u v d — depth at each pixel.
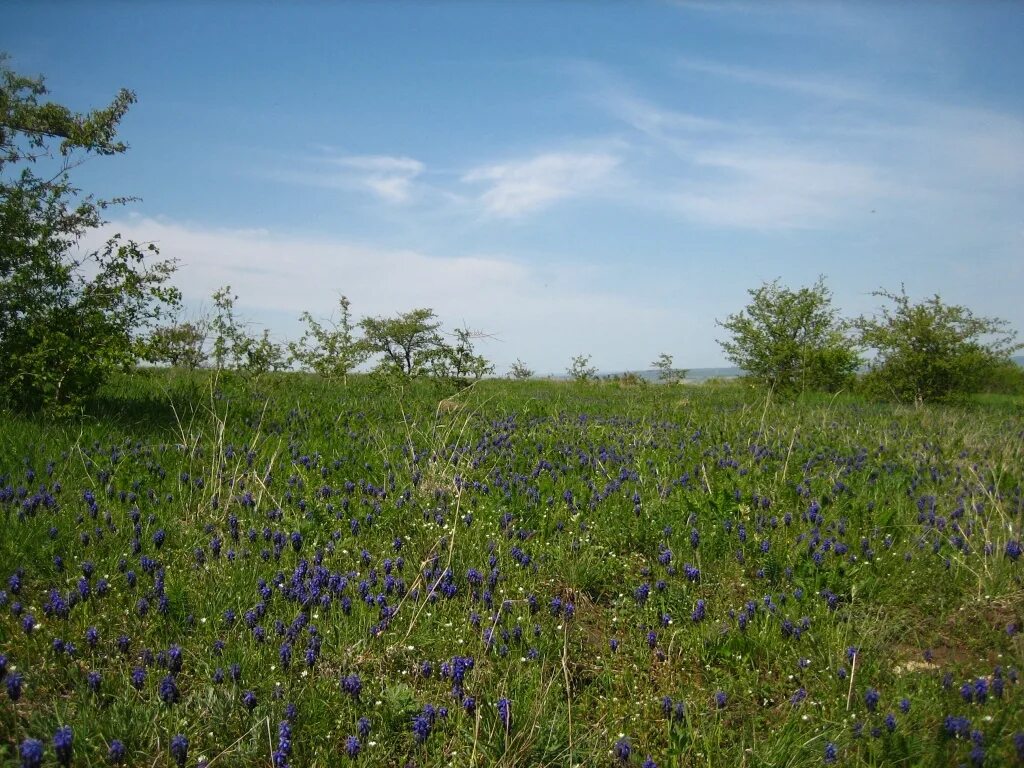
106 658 3.83
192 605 4.36
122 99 11.79
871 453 9.10
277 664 3.83
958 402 20.17
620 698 3.94
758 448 8.68
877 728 3.54
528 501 6.50
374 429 9.05
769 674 4.17
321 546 5.43
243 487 6.39
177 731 3.32
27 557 4.72
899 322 20.81
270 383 12.88
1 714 3.28
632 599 4.93
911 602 5.08
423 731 3.31
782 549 5.67
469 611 4.61
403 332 25.88
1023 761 3.22
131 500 5.92
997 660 4.28
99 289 9.48
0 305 8.84
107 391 10.98
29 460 6.57
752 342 21.45
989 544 5.42
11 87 13.78
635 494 6.41
